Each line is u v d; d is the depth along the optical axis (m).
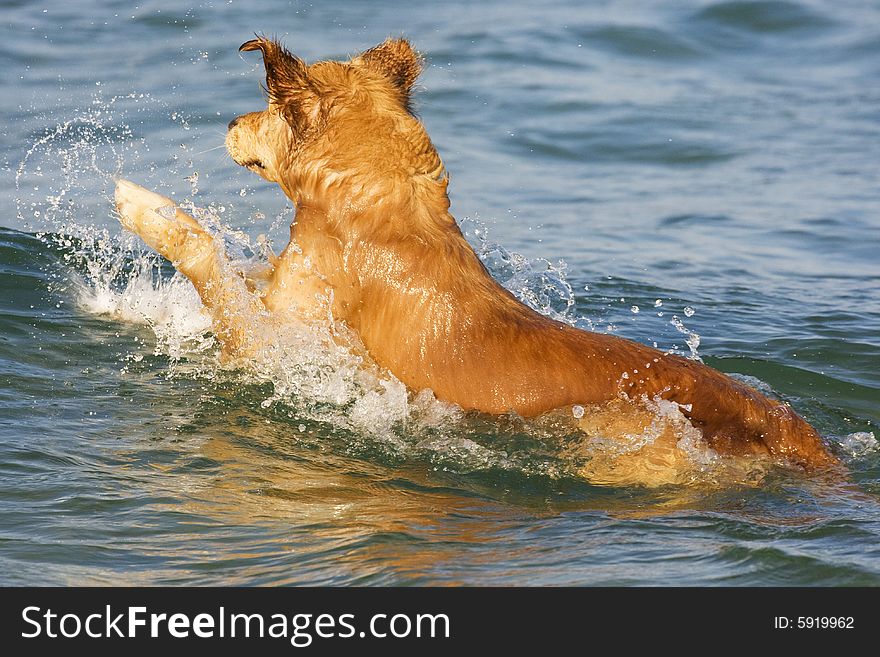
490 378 7.43
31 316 9.49
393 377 7.73
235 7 20.58
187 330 9.46
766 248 13.38
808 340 10.27
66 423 7.58
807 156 16.52
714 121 17.61
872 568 5.65
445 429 7.50
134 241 11.78
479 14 21.36
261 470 7.11
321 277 7.91
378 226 7.74
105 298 10.05
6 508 6.29
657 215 14.37
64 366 8.61
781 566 5.68
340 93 8.08
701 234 13.78
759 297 11.70
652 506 6.69
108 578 5.61
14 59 17.81
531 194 14.81
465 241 7.98
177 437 7.52
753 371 9.38
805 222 14.26
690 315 10.80
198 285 8.52
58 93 16.50
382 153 7.86
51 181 13.88
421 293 7.61
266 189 14.04
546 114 17.44
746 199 15.04
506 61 19.20
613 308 11.12
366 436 7.64
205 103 16.25
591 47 20.22
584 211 14.39
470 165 15.59
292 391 8.17
